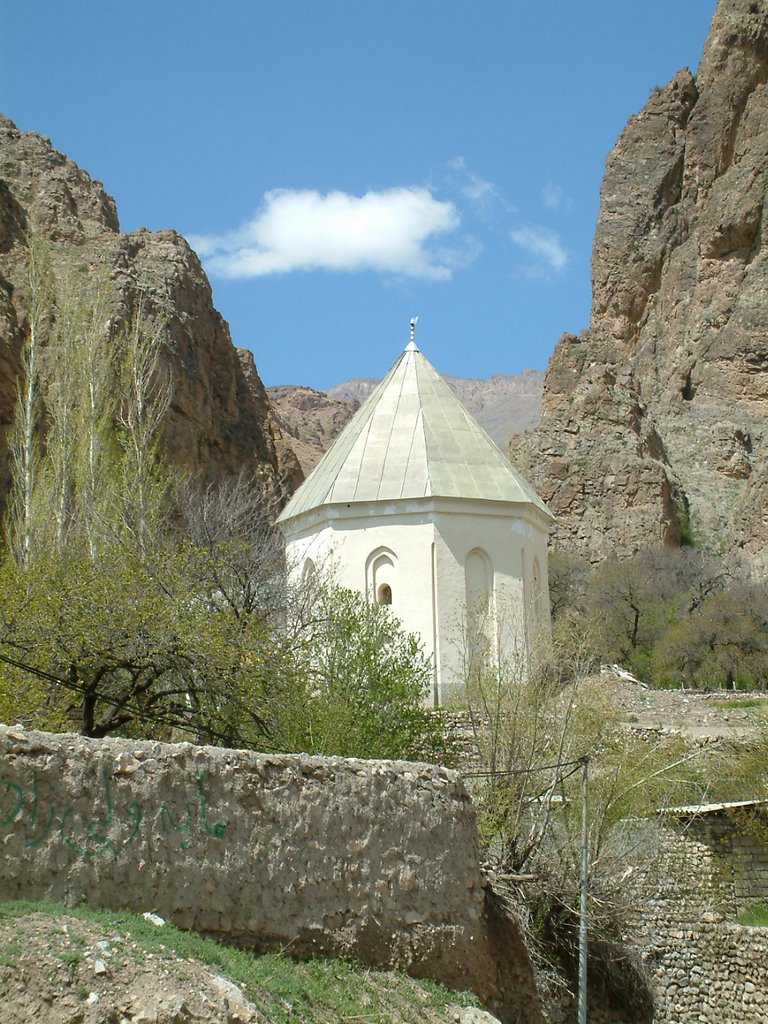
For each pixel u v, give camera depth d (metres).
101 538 30.06
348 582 28.58
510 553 28.98
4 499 42.69
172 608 20.81
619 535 83.56
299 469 65.50
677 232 102.62
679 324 99.06
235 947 12.50
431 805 14.87
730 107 103.38
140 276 57.19
